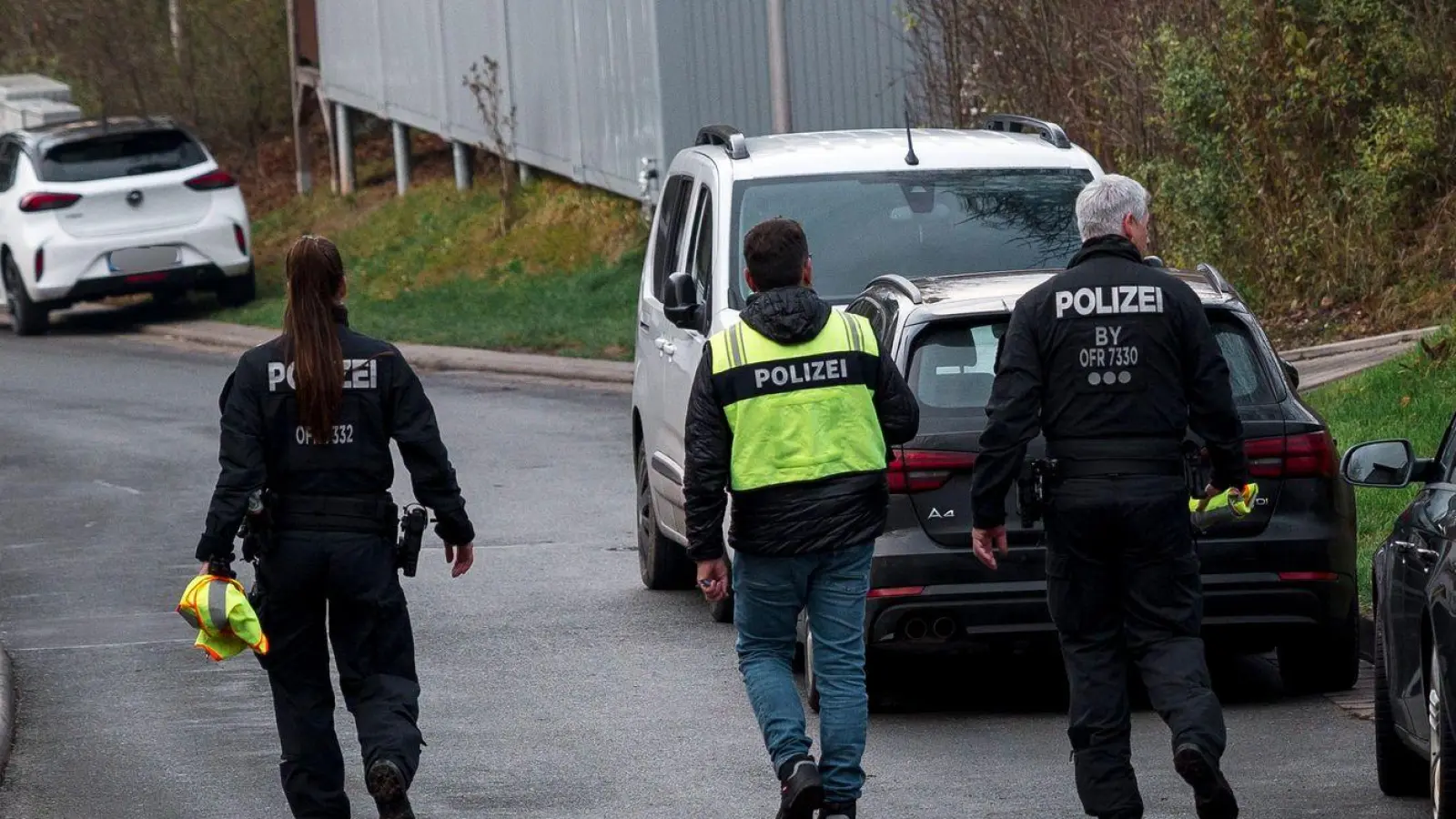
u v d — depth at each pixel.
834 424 16.36
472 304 62.91
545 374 53.69
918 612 20.47
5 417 49.81
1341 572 20.86
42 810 18.83
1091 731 15.49
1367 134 41.66
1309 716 20.94
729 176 27.27
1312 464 20.69
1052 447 15.59
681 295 26.03
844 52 57.47
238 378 15.89
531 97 67.81
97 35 83.31
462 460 41.88
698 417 16.38
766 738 16.41
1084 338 15.45
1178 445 15.52
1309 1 41.59
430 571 31.53
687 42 57.59
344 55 80.69
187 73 84.88
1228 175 42.47
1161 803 17.62
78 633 27.50
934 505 20.52
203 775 19.97
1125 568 15.46
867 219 26.91
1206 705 14.92
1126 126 44.75
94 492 39.41
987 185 27.45
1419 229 41.38
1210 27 42.78
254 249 77.88
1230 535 20.50
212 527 15.62
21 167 66.12
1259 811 17.31
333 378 15.80
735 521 16.48
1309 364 37.97
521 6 67.38
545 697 23.09
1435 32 40.66
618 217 65.50
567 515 35.88
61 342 65.50
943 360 21.17
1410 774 17.44
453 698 23.22
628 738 21.02
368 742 15.80
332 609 16.20
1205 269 22.50
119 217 65.25
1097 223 15.77
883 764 19.55
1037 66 47.19
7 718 21.83
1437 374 33.44
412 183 79.88
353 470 15.98
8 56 89.00
